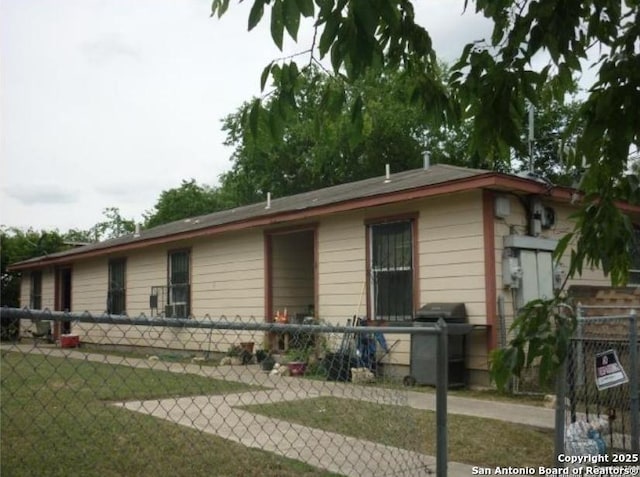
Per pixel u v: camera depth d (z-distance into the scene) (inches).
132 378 262.5
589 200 120.2
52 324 686.5
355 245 441.1
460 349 363.9
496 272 362.6
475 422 260.2
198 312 593.0
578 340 202.8
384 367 324.2
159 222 1567.4
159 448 195.6
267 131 112.0
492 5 122.0
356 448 201.5
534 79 120.3
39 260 874.1
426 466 177.9
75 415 221.6
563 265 398.0
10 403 246.7
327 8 90.2
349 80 107.4
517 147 121.1
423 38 126.6
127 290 703.1
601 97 107.3
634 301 334.0
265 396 243.3
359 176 1030.4
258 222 500.4
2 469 166.2
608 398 213.9
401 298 408.2
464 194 377.1
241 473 175.5
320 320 454.0
